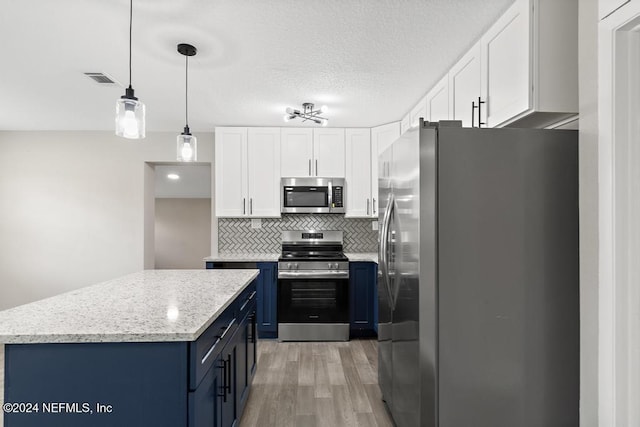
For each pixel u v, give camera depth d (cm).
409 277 177
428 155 162
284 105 346
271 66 259
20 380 119
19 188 441
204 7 188
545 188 162
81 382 119
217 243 448
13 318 135
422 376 162
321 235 450
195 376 122
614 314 123
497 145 162
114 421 120
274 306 391
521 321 161
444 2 185
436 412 160
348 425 219
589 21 133
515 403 161
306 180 420
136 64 256
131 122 171
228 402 177
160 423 120
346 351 354
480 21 203
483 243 161
